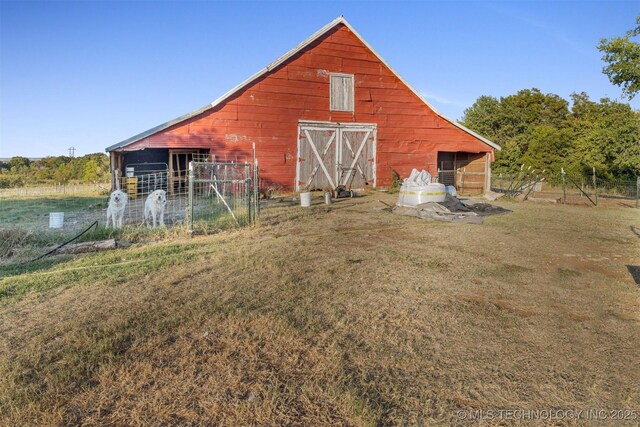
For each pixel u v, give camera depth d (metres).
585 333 4.10
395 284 5.57
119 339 3.82
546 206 16.14
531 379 3.26
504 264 6.75
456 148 21.30
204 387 3.09
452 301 4.95
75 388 3.08
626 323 4.36
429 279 5.82
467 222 11.22
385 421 2.73
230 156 17.42
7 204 15.59
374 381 3.19
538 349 3.75
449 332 4.08
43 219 11.61
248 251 7.38
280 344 3.76
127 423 2.70
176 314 4.41
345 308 4.66
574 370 3.40
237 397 2.97
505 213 13.49
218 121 17.16
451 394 3.04
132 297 4.98
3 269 6.26
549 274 6.22
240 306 4.67
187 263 6.56
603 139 31.00
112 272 6.01
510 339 3.95
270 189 17.52
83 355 3.54
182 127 16.59
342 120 19.41
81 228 9.48
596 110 44.72
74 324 4.16
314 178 19.05
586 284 5.74
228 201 13.24
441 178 22.95
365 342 3.84
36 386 3.10
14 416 2.76
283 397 2.97
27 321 4.29
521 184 21.58
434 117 20.98
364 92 19.75
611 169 30.66
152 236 8.66
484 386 3.15
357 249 7.68
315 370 3.33
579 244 8.53
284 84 18.25
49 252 7.21
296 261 6.71
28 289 5.29
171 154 17.08
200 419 2.74
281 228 9.89
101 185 25.12
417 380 3.22
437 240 8.69
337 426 2.67
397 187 19.94
